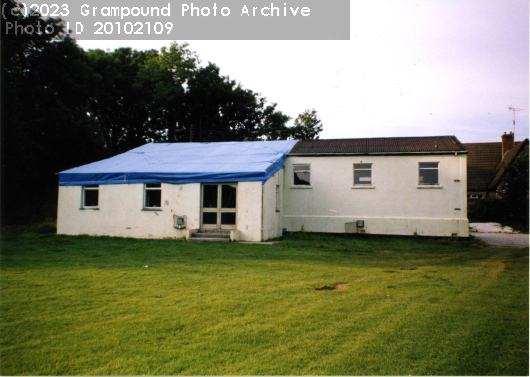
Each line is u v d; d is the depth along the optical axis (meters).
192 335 5.60
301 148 23.17
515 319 6.31
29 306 6.89
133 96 42.31
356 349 5.12
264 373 4.48
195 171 18.91
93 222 20.05
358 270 10.69
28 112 31.72
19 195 30.19
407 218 20.81
